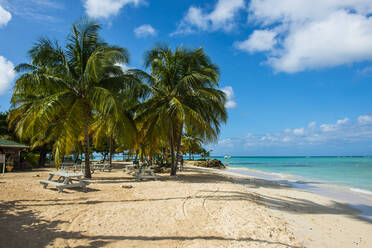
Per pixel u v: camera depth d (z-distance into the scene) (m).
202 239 4.05
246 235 4.30
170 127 14.10
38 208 5.70
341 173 25.75
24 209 5.57
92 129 15.88
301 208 7.54
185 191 8.48
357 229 5.66
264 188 11.70
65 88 10.66
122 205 6.21
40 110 9.53
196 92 13.41
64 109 10.60
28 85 9.23
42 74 9.47
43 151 21.91
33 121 9.64
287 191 11.17
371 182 16.66
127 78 11.89
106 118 13.11
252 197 8.19
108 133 16.28
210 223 4.92
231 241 3.99
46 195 7.20
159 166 18.80
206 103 13.61
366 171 28.83
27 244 3.65
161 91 14.30
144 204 6.38
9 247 3.52
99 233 4.21
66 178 7.88
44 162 22.38
